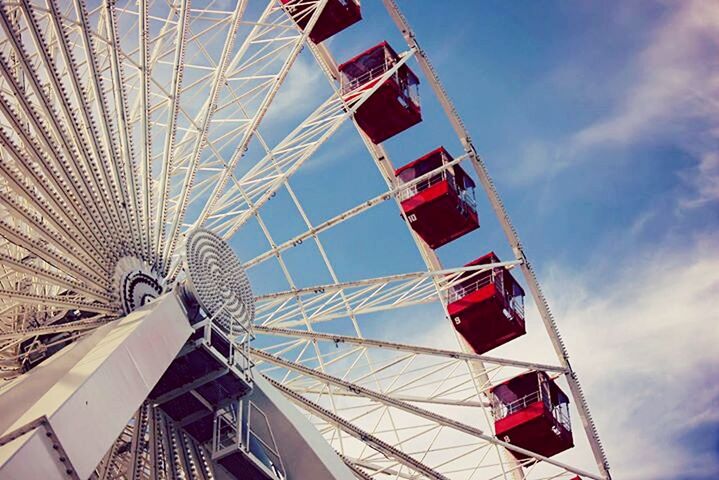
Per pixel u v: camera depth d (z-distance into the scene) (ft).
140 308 57.06
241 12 80.48
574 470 94.99
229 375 63.10
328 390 78.38
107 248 62.90
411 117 105.60
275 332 77.87
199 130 75.82
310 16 102.99
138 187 66.85
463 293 106.83
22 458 41.01
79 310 62.44
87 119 62.39
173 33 77.77
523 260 101.04
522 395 104.01
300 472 64.23
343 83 104.94
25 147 58.85
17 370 62.44
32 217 58.75
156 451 64.03
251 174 86.48
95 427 45.73
